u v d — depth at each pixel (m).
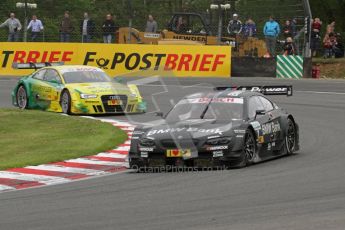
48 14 109.19
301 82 84.19
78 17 106.88
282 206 27.58
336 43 99.44
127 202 29.62
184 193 31.25
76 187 34.03
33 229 25.02
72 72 63.88
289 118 43.78
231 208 27.58
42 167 39.81
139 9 99.44
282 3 95.19
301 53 93.44
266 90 45.22
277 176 35.06
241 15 97.56
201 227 24.39
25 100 65.69
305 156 42.22
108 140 48.12
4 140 49.03
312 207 27.17
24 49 93.12
